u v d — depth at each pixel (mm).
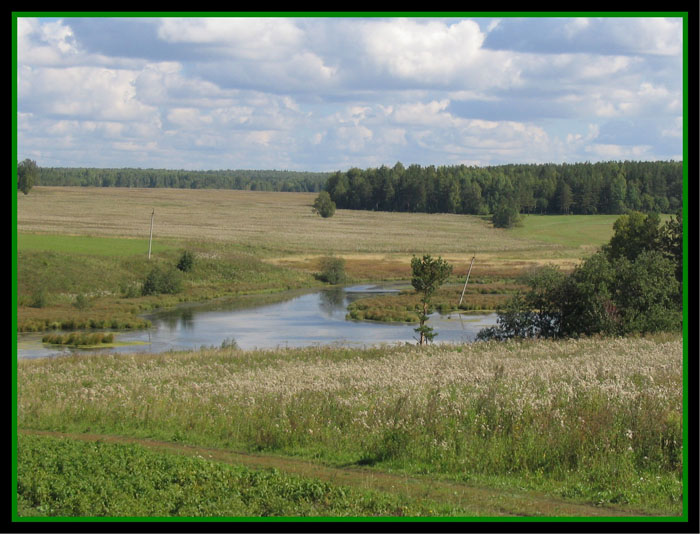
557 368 25000
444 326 60812
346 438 17297
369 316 64625
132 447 16391
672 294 41531
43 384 26812
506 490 13836
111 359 34969
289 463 15891
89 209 186500
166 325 60625
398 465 15492
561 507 12844
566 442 15359
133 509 12492
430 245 136875
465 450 15625
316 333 56344
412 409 18531
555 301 43000
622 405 17766
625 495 13234
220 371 29969
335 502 12781
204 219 177875
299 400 20703
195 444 17812
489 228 178125
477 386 21438
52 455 15312
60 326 58000
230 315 66938
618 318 40281
